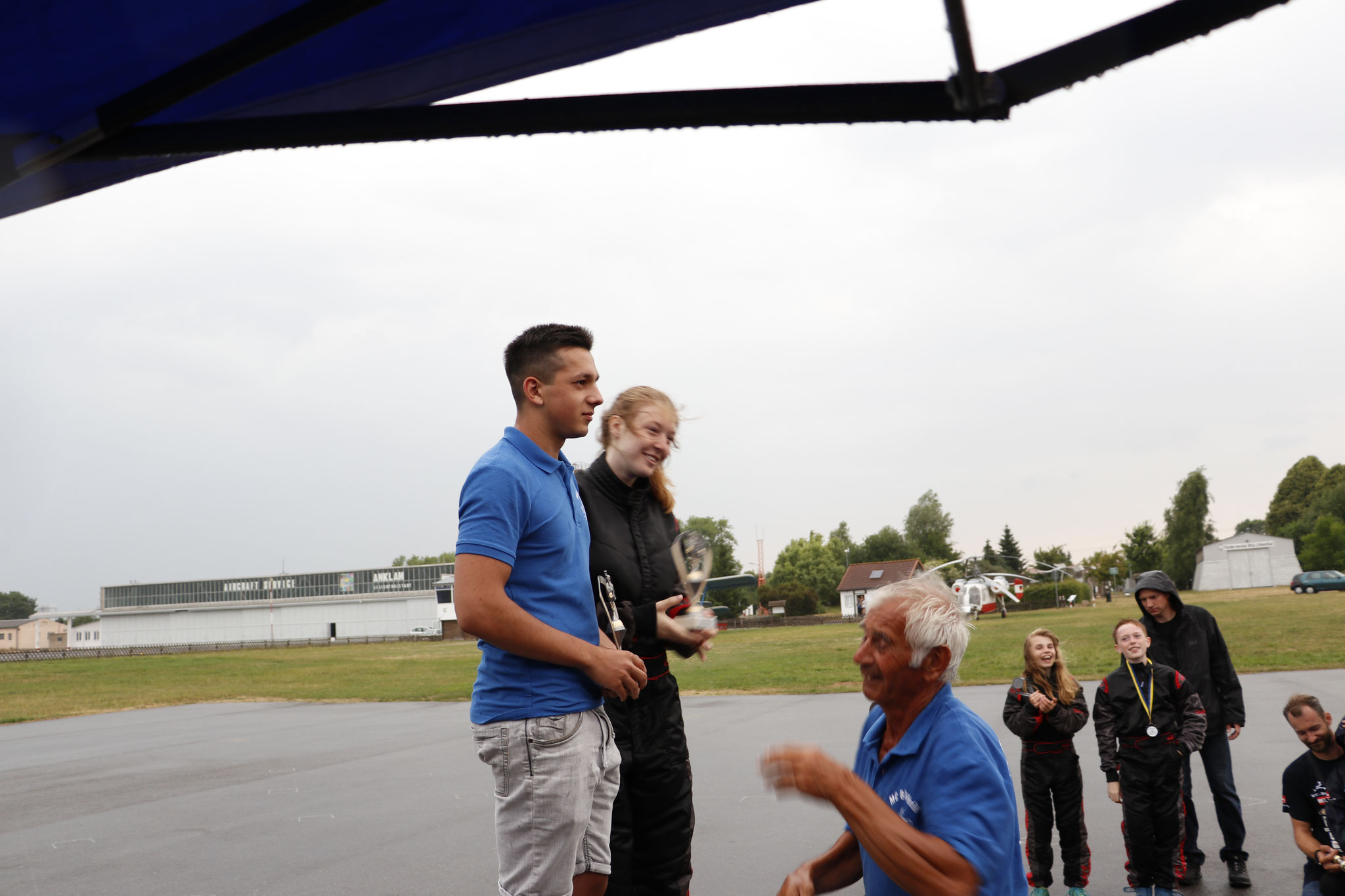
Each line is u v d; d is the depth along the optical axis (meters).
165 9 1.08
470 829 7.70
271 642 96.25
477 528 2.46
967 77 0.82
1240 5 0.73
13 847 7.43
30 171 1.03
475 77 1.22
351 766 11.49
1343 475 137.25
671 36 1.15
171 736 15.89
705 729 13.32
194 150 1.00
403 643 91.94
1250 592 86.38
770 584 125.38
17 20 1.07
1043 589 95.56
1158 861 5.39
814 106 0.88
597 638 2.72
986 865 1.99
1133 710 5.48
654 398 3.21
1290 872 5.89
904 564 98.25
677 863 3.14
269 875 6.40
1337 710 12.06
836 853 2.54
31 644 118.75
